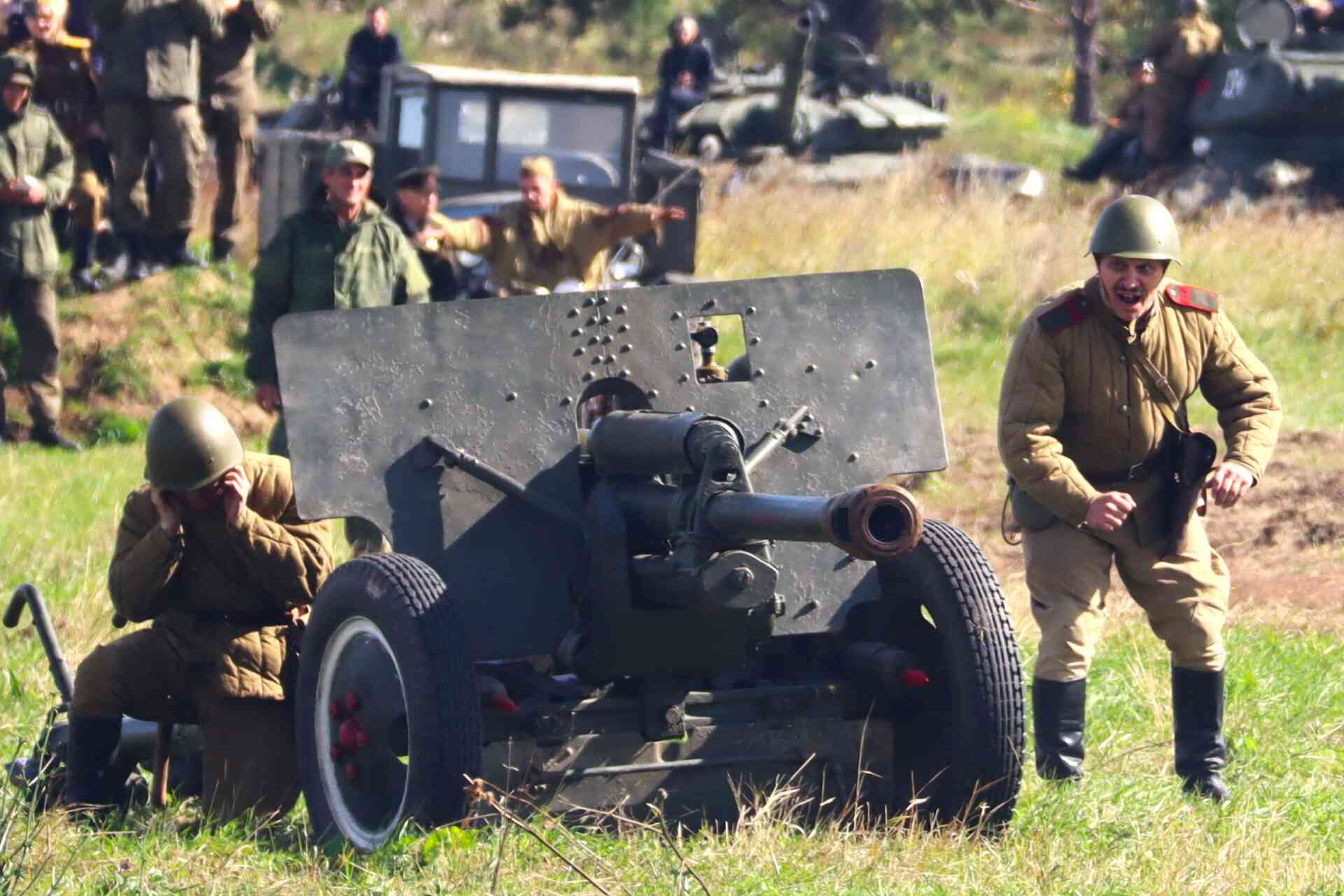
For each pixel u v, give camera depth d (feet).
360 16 451.12
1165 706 85.46
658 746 66.33
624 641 63.67
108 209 182.29
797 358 71.10
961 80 424.87
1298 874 61.57
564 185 172.65
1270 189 235.20
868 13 368.68
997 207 219.61
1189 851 64.13
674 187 171.22
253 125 182.91
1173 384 72.49
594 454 66.13
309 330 66.44
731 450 60.39
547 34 433.48
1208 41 248.73
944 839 65.46
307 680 67.67
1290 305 191.72
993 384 173.06
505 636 65.82
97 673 70.44
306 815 72.90
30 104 158.81
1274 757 77.82
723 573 59.88
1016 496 74.84
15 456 154.61
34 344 160.56
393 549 65.77
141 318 174.81
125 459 155.94
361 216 102.99
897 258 205.26
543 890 59.11
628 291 70.03
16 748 79.36
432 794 61.62
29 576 110.42
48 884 60.90
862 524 53.67
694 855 62.75
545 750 64.90
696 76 277.23
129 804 72.95
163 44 172.45
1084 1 398.83
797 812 67.77
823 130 264.52
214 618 70.95
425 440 66.59
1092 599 73.05
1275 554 124.77
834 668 69.97
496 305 68.49
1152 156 252.01
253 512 69.51
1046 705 73.15
